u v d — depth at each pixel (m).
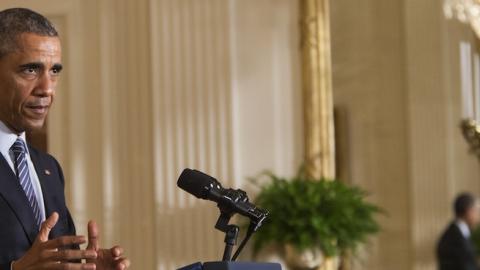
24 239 6.31
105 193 13.35
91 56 13.52
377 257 17.38
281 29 13.64
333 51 16.16
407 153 17.81
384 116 17.31
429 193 17.98
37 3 13.54
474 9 17.69
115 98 13.48
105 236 13.33
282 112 13.58
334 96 16.45
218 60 13.34
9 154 6.52
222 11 13.35
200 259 13.18
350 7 16.42
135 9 13.46
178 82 13.36
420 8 17.77
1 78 6.29
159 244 13.21
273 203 12.95
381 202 17.55
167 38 13.37
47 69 6.32
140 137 13.39
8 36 6.24
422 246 17.91
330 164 13.80
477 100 17.98
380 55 17.09
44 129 13.52
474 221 18.06
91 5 13.55
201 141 13.29
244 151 13.39
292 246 12.91
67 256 5.75
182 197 13.26
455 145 18.09
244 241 6.12
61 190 6.86
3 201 6.32
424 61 17.81
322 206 13.05
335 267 13.30
